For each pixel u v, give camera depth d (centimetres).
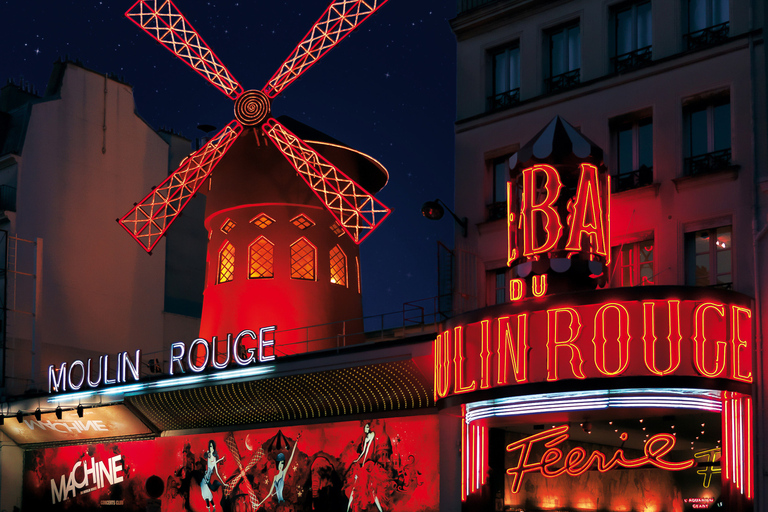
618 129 1538
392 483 1709
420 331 1839
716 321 1270
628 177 1511
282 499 1891
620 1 1552
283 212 2178
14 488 2477
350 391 1747
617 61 1554
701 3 1471
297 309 2136
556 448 1458
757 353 1318
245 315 2136
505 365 1348
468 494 1566
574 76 1603
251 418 1961
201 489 2059
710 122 1436
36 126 2659
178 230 3033
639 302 1267
